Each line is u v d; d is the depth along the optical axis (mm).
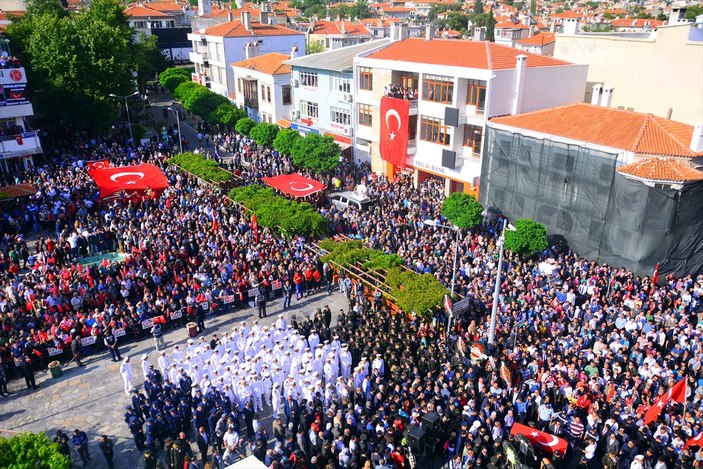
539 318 23828
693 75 37688
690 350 21797
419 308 23875
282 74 58562
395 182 43531
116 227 33312
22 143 43812
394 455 17078
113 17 64250
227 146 56062
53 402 21859
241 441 19422
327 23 125250
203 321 27031
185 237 31562
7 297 25703
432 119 41375
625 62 41344
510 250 30188
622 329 23094
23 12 71812
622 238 29734
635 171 28406
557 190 32812
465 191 40062
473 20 142250
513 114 37844
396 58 43250
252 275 28578
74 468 18594
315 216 32500
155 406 19141
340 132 51000
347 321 24938
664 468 16297
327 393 19797
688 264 29031
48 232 36031
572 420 18078
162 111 74062
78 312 25375
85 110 51562
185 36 96500
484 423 18031
